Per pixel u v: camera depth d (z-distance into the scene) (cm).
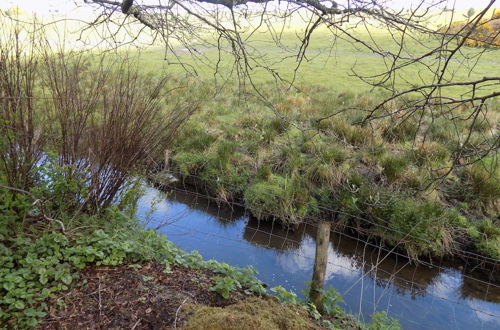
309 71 1520
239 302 272
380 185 575
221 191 610
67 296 256
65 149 347
